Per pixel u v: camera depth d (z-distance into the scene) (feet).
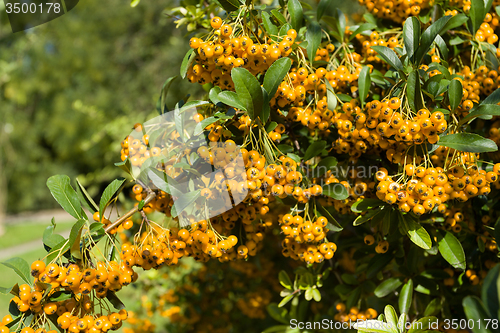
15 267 1.94
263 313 3.82
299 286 2.35
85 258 1.93
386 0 2.24
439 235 2.11
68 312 1.94
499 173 1.94
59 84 18.58
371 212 2.04
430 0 2.22
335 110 2.10
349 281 2.37
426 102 2.04
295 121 2.14
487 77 2.15
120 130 9.12
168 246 2.02
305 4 2.32
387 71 2.20
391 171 2.14
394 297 2.42
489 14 2.22
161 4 11.35
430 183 1.92
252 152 1.95
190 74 2.02
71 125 17.83
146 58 12.30
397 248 2.22
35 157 19.83
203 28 2.47
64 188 2.00
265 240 3.85
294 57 2.07
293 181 1.96
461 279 2.22
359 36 2.35
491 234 2.17
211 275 3.98
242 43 1.92
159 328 4.90
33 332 1.91
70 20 16.20
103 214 2.02
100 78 15.60
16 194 18.99
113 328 1.96
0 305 6.50
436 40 2.15
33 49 17.26
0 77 15.31
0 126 17.61
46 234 1.98
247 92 1.92
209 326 4.10
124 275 1.94
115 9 13.79
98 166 18.02
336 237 2.45
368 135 1.99
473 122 2.28
